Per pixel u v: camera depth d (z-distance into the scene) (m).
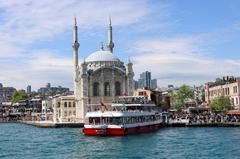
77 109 168.88
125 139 90.56
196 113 167.38
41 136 104.69
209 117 134.38
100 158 62.44
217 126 126.06
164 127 128.75
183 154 65.25
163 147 74.62
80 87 166.50
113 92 164.25
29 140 92.81
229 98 154.62
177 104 178.00
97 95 163.00
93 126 99.00
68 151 70.69
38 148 75.50
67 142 85.75
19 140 93.44
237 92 153.75
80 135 103.94
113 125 98.56
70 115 174.12
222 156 62.38
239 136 91.31
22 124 197.38
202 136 93.88
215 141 82.12
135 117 107.44
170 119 134.75
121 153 67.56
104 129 98.31
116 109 111.31
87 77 161.88
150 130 115.50
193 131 110.00
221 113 151.38
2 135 111.44
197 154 64.88
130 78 166.25
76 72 174.50
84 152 69.25
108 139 90.94
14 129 145.38
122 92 165.50
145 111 114.94
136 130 106.00
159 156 63.62
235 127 122.06
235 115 143.00
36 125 164.50
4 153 68.81
